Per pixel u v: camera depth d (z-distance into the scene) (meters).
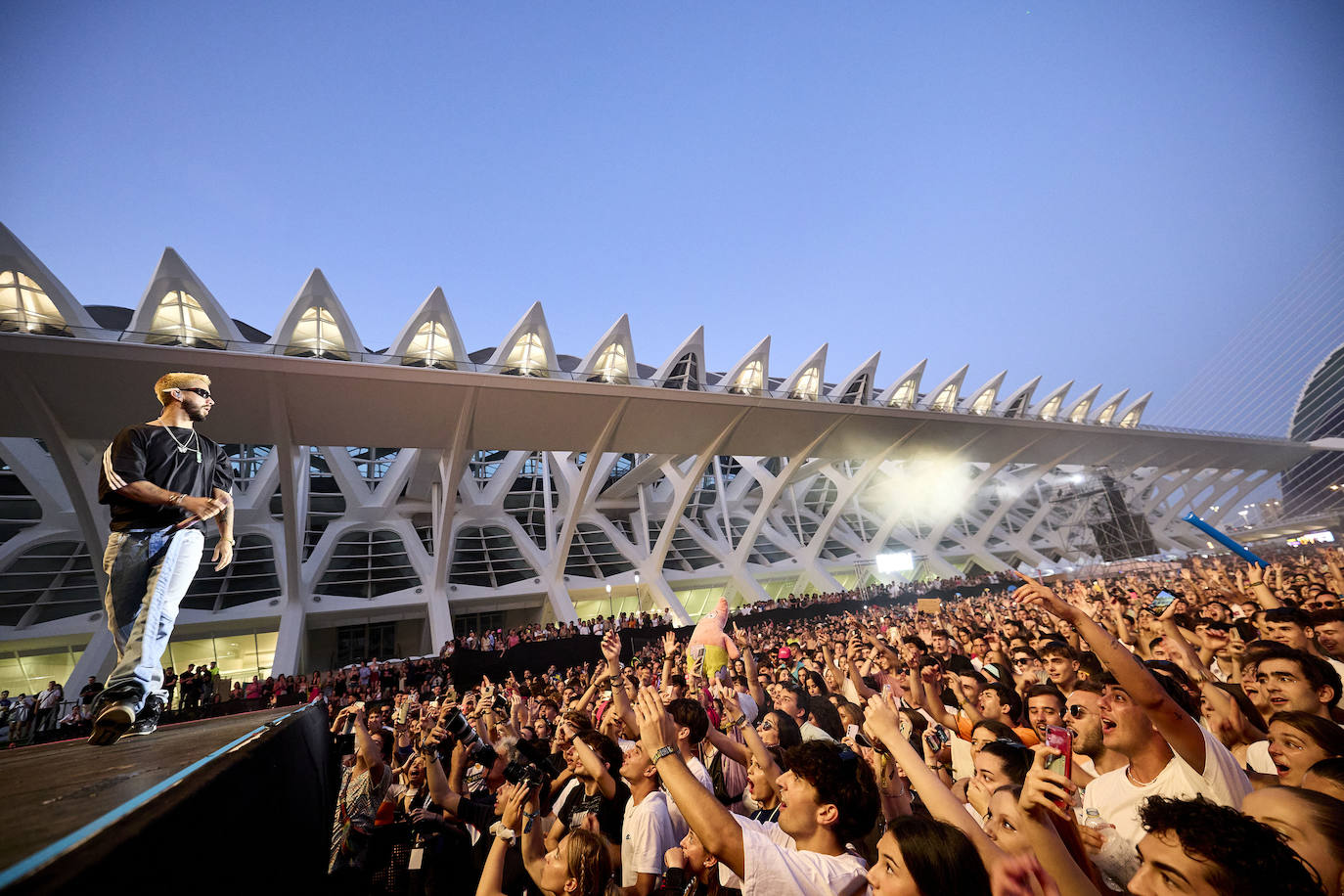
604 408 26.98
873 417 33.47
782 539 44.03
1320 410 60.22
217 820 1.23
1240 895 1.59
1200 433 48.09
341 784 6.00
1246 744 3.76
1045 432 40.88
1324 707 3.27
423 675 21.20
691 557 41.19
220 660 27.05
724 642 8.60
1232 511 59.91
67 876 0.59
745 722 4.07
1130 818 2.84
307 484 30.56
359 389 22.14
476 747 3.22
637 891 3.21
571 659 20.11
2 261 18.22
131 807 0.94
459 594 31.28
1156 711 2.72
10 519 24.94
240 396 20.95
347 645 31.11
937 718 5.89
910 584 34.38
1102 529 49.78
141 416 20.55
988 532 49.78
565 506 38.00
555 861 2.98
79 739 3.01
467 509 35.03
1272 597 6.19
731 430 31.00
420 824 4.68
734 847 2.24
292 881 1.85
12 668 23.30
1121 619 6.81
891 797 3.55
